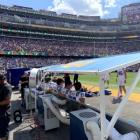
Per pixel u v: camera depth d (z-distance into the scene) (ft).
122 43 278.05
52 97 26.50
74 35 260.83
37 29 233.35
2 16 213.46
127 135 15.55
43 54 214.28
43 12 269.85
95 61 17.13
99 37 277.03
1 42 200.64
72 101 25.00
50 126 25.85
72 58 234.17
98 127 16.06
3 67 164.25
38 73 37.06
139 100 45.06
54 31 246.06
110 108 36.19
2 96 18.65
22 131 26.32
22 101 42.19
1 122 18.78
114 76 134.10
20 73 74.18
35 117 31.14
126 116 31.09
